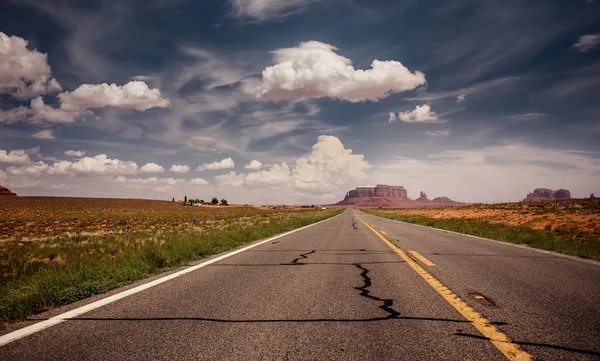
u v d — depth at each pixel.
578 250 8.84
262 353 2.61
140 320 3.47
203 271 6.39
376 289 4.79
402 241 11.96
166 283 5.32
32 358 2.55
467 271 6.15
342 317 3.52
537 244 10.54
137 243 12.43
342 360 2.47
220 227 22.38
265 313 3.68
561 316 3.48
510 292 4.55
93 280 5.51
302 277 5.75
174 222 34.38
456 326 3.19
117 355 2.59
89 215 59.28
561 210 32.12
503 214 33.19
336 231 17.83
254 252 9.23
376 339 2.88
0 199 93.62
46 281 5.02
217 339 2.92
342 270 6.39
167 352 2.64
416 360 2.46
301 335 2.99
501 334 2.96
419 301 4.12
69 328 3.24
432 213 50.59
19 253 10.88
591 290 4.65
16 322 3.47
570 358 2.47
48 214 61.97
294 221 25.53
